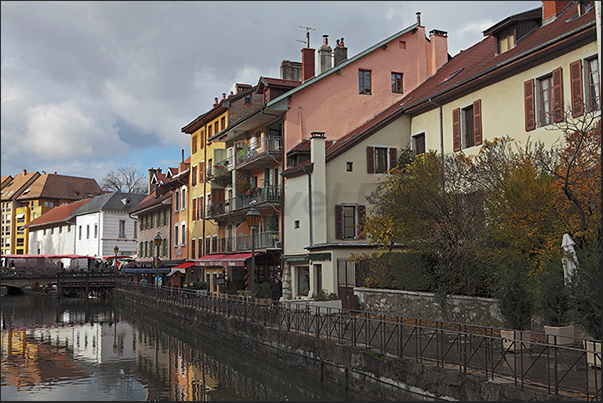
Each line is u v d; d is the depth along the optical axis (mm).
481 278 15602
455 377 10023
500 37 23312
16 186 103000
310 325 15906
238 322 20844
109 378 17031
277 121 31328
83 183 103500
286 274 28625
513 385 9016
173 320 31766
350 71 31391
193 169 46094
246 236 34062
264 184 31031
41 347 23656
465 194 17266
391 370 11688
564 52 17719
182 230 48094
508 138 18266
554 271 11898
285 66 36469
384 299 19734
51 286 60000
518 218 14086
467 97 22406
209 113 40938
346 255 23531
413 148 26672
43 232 88000
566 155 14586
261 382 16125
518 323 12078
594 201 13039
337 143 28672
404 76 32656
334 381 13797
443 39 33250
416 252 18312
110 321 34125
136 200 71625
